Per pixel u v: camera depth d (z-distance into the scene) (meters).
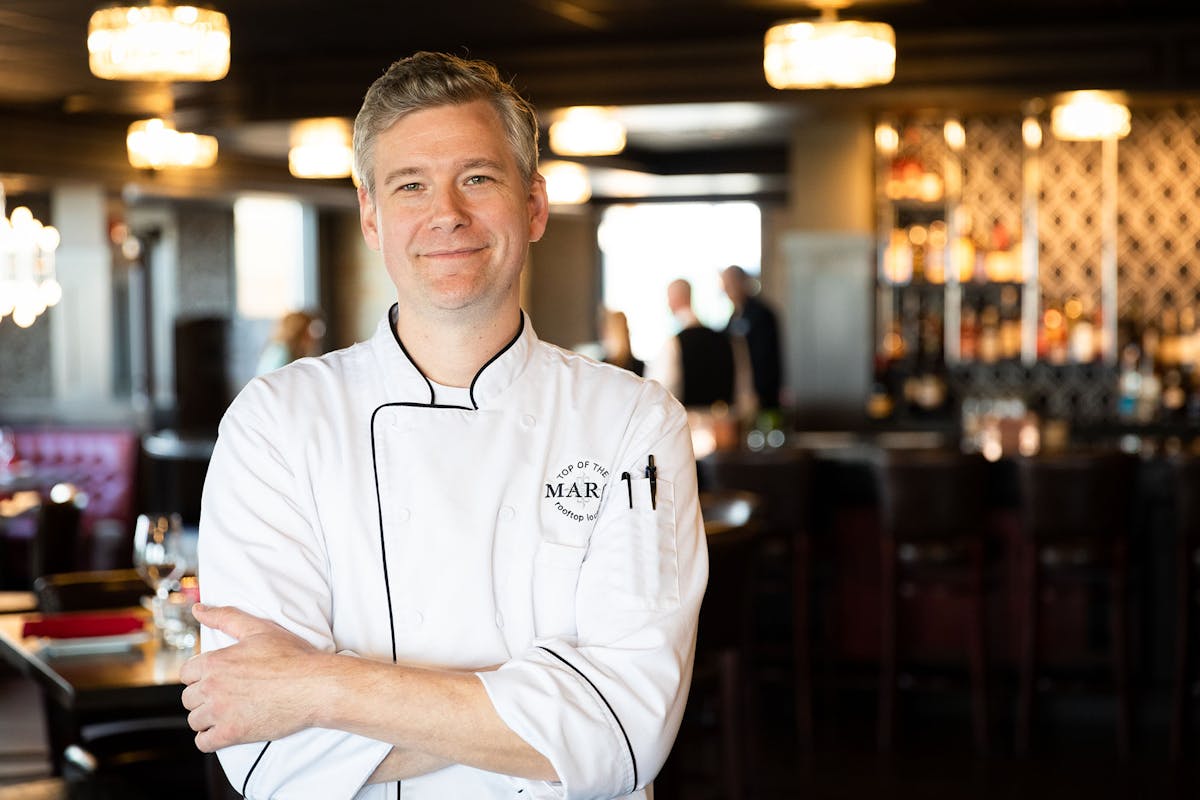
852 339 8.05
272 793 1.54
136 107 9.19
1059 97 7.19
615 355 8.83
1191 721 5.71
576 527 1.65
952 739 5.81
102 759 3.66
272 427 1.64
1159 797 5.02
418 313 1.66
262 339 12.20
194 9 5.50
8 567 8.18
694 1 6.53
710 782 4.42
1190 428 7.77
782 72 6.09
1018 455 5.70
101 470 8.57
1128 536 5.50
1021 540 5.92
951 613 6.09
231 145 9.20
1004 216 8.06
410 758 1.53
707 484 5.97
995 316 8.15
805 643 5.80
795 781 5.25
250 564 1.58
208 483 1.66
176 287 14.32
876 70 6.02
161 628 3.35
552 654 1.54
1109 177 7.96
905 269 8.11
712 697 4.12
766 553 5.83
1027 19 7.00
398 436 1.64
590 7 6.65
